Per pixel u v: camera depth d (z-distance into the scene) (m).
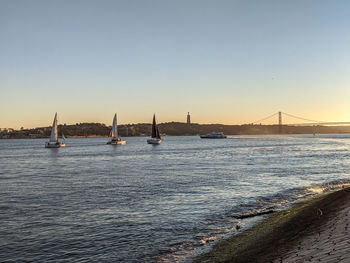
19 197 26.23
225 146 135.25
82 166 55.72
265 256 11.05
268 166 48.66
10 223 18.47
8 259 13.32
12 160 73.44
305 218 15.20
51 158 79.12
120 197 25.66
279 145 135.88
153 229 16.84
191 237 15.24
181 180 34.72
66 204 23.34
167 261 12.53
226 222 17.52
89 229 17.12
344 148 103.94
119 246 14.51
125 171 45.84
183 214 19.78
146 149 120.88
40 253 13.91
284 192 26.12
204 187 29.62
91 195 26.75
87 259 13.16
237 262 11.05
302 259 9.74
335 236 11.09
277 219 16.39
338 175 36.72
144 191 28.16
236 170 43.78
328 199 19.00
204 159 66.50
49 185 32.91
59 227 17.59
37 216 19.97
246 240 13.57
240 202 22.77
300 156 69.69
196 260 12.20
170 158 71.75
